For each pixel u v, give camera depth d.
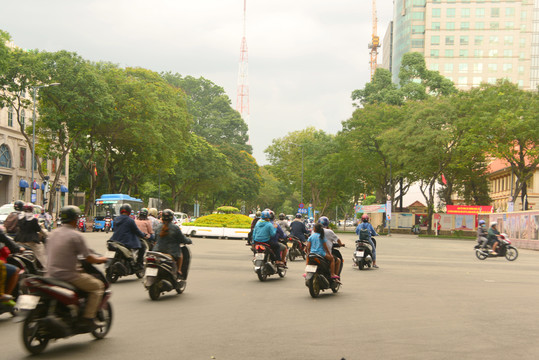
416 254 28.78
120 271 13.32
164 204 95.44
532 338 7.70
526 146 50.19
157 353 6.57
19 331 7.83
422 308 10.36
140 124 46.97
